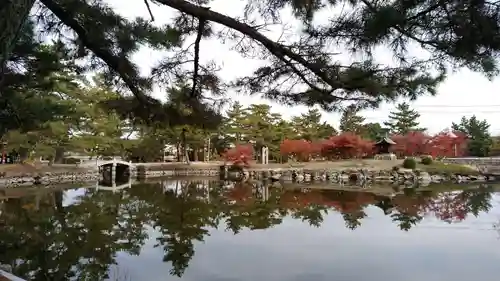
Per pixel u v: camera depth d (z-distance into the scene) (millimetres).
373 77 4062
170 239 14617
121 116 5898
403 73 4020
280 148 55375
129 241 14258
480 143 61250
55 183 37250
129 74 5215
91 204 24031
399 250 12844
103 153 47562
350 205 24344
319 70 4172
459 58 3555
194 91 5398
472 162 50969
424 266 11070
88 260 11688
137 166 50469
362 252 12656
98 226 17078
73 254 12336
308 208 23109
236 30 4434
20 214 20031
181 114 5605
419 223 17906
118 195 29109
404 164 47125
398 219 19016
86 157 50469
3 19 3129
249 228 16859
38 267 10891
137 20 5059
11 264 11133
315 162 53438
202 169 54312
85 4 4707
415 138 53688
